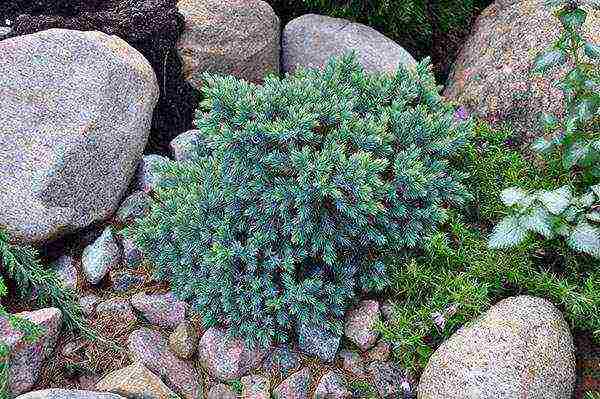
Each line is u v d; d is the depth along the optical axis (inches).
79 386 39.6
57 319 40.3
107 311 43.2
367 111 44.9
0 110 43.6
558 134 45.2
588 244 39.3
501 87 51.9
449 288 40.3
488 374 35.3
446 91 57.2
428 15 60.1
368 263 41.9
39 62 44.7
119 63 45.9
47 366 39.9
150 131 51.9
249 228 41.1
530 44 52.1
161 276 43.9
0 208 42.5
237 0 54.6
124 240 45.8
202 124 41.1
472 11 63.5
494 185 45.7
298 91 41.6
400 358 40.0
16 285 42.8
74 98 44.5
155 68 51.9
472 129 45.8
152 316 42.8
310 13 61.7
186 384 40.1
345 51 56.4
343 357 40.7
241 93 40.8
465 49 58.5
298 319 40.8
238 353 40.3
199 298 40.9
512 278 40.4
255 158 39.4
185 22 52.7
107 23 51.1
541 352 36.5
